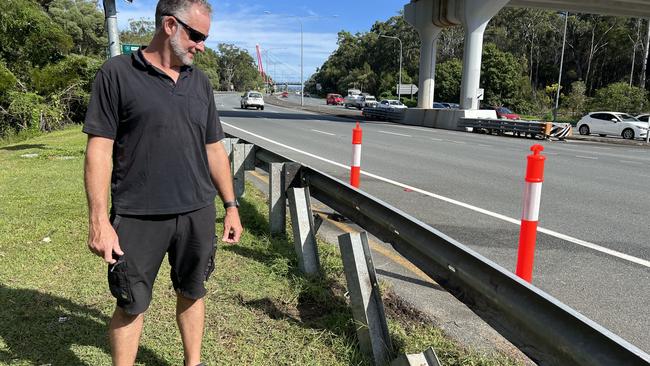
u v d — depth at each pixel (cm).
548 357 186
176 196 224
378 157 1279
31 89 2077
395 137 1944
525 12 7481
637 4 3158
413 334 314
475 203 741
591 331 164
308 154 1309
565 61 7488
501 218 651
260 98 4534
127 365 235
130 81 211
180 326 255
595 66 7262
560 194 840
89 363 274
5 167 921
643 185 943
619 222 648
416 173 1027
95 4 5819
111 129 213
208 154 254
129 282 221
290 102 7319
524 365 287
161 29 214
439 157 1309
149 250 224
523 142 1961
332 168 1070
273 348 294
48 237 483
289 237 498
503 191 841
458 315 362
